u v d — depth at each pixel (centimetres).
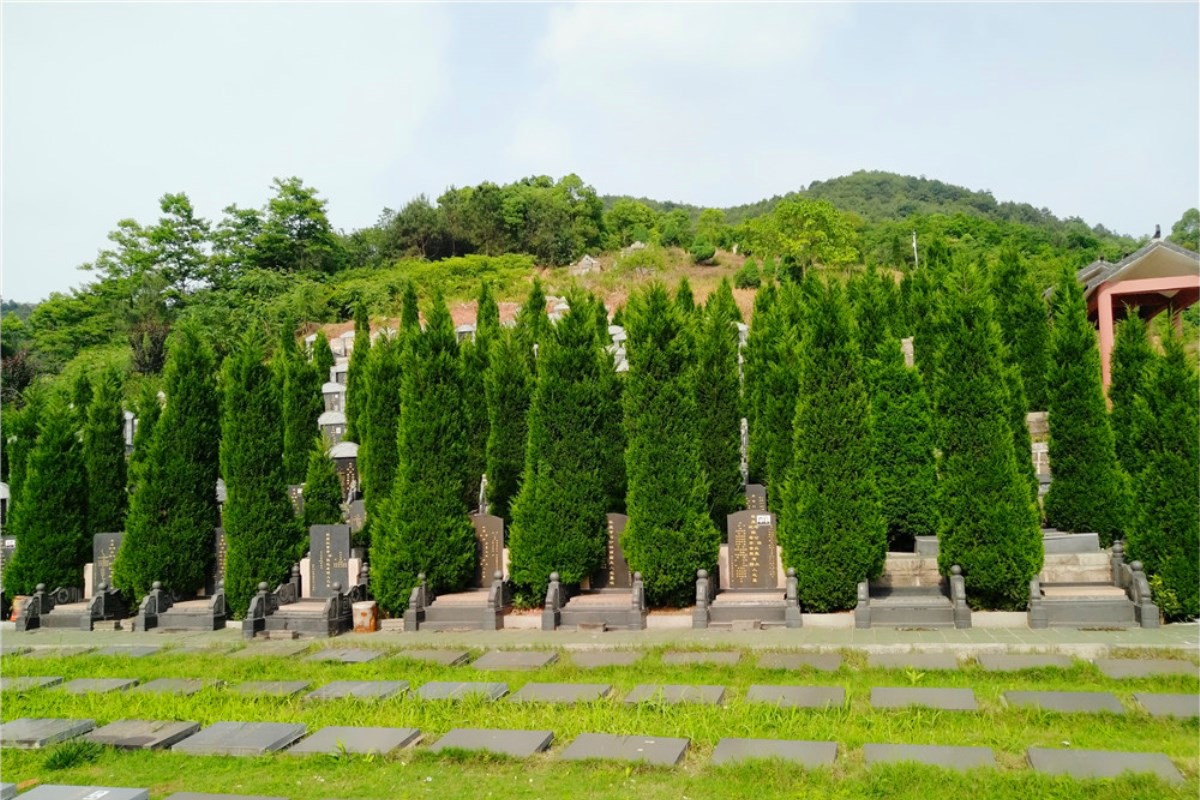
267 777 741
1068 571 1301
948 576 1222
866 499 1230
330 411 2534
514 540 1370
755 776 678
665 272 5625
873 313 1745
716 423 1540
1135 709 798
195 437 1555
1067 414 1446
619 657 1086
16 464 1862
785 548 1271
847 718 805
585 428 1368
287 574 1471
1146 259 2177
